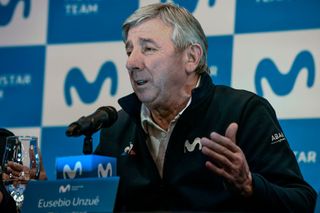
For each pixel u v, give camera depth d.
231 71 8.52
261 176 5.92
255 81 8.45
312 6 8.44
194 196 6.23
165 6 6.62
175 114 6.58
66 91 8.96
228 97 6.58
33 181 5.48
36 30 9.16
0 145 7.42
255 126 6.41
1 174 6.49
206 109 6.50
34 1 9.22
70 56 9.02
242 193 5.80
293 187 6.18
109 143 6.77
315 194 6.28
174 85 6.52
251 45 8.52
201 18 8.70
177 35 6.52
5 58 9.15
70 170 5.66
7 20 9.23
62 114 8.92
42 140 8.90
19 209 6.09
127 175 6.50
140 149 6.56
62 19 9.12
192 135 6.40
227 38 8.59
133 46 6.50
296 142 8.25
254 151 6.36
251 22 8.55
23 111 9.00
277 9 8.51
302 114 8.28
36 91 9.02
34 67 9.08
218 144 5.55
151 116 6.61
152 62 6.42
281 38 8.45
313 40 8.38
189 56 6.61
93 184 5.34
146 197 6.38
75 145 8.84
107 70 8.92
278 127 6.51
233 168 5.60
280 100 8.36
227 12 8.63
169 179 6.33
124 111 6.95
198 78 6.67
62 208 5.36
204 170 6.28
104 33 9.00
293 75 8.37
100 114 5.82
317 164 8.19
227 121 6.45
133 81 6.47
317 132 8.23
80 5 9.09
